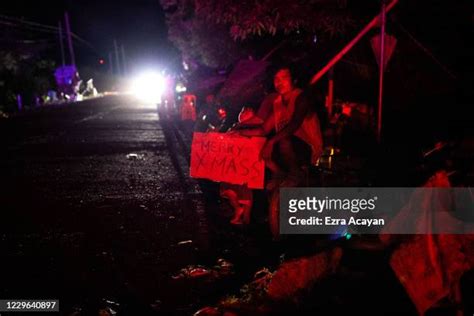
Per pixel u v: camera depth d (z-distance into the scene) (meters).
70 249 5.87
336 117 8.36
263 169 6.15
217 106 11.18
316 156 6.04
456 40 8.40
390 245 4.55
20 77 37.03
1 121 26.05
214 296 4.63
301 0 7.21
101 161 12.54
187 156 13.27
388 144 7.18
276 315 4.11
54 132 19.94
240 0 7.49
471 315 3.80
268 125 6.32
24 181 9.97
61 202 8.17
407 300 4.29
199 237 6.30
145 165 11.88
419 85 8.70
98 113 31.41
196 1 8.27
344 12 7.59
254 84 10.16
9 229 6.65
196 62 21.64
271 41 11.96
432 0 8.11
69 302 4.50
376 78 9.30
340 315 4.08
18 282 4.92
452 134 7.45
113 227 6.75
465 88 8.34
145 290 4.75
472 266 3.75
